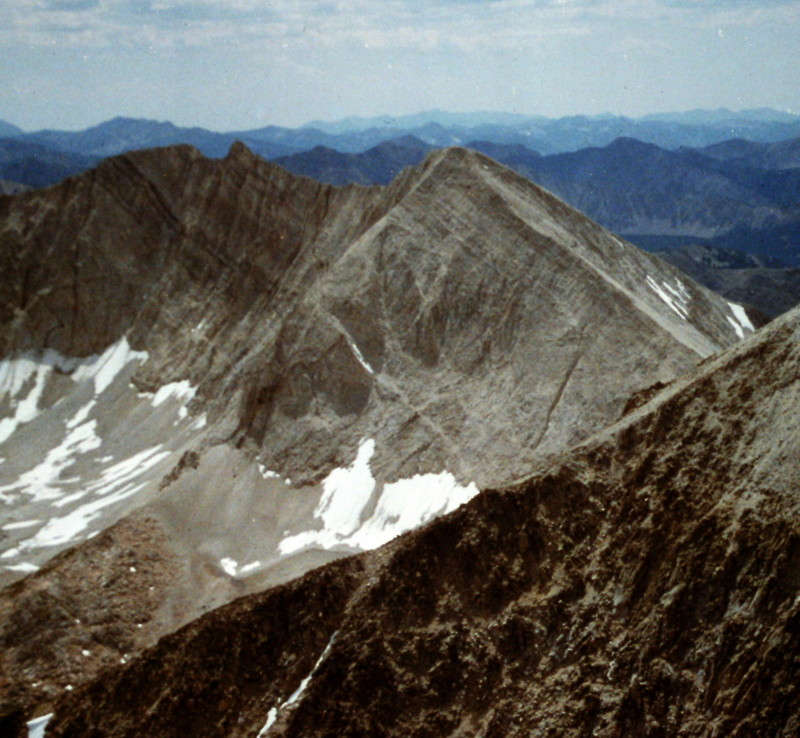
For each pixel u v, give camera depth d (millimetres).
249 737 40312
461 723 38000
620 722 35219
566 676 37875
